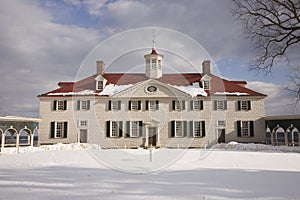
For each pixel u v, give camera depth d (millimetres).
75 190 5922
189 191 5828
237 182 6879
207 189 6027
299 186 6328
